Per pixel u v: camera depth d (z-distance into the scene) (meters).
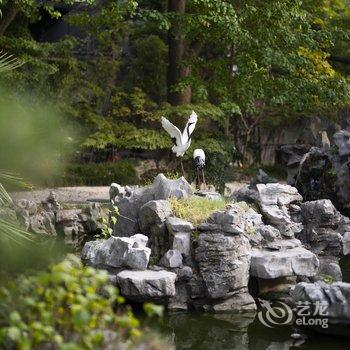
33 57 21.83
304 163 19.88
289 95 23.36
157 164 24.02
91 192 21.39
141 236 10.62
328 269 11.92
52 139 5.79
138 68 30.30
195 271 10.23
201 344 8.49
